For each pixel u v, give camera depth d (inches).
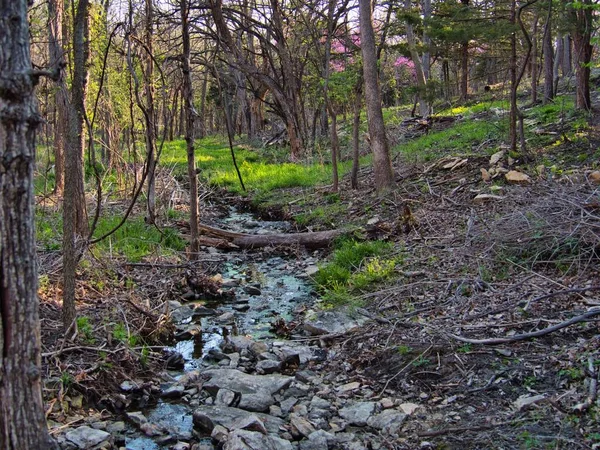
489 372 173.5
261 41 790.5
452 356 185.6
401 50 672.4
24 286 96.3
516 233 253.4
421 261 276.5
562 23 454.3
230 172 668.7
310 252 362.0
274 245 370.0
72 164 192.7
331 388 185.6
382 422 158.7
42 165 547.5
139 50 376.5
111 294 251.3
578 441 135.3
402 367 187.8
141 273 295.9
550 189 289.3
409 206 365.7
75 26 189.8
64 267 197.0
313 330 232.1
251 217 480.7
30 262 97.0
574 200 255.3
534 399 153.9
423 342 199.2
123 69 388.8
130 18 250.4
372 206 392.8
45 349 189.0
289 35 844.0
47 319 210.8
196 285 291.6
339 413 167.6
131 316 235.8
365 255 306.8
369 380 187.0
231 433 151.8
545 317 195.8
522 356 177.8
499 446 139.6
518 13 346.0
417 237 312.2
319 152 682.2
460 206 337.7
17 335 96.2
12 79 92.7
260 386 185.2
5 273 94.7
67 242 195.9
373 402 171.2
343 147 729.0
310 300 279.0
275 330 243.6
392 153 543.8
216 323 254.7
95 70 358.3
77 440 151.1
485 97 871.1
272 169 655.8
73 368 182.5
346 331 224.7
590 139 381.1
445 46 639.8
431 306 227.5
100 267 275.6
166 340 235.0
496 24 454.3
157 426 165.0
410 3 639.8
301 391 184.7
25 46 95.2
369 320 229.8
